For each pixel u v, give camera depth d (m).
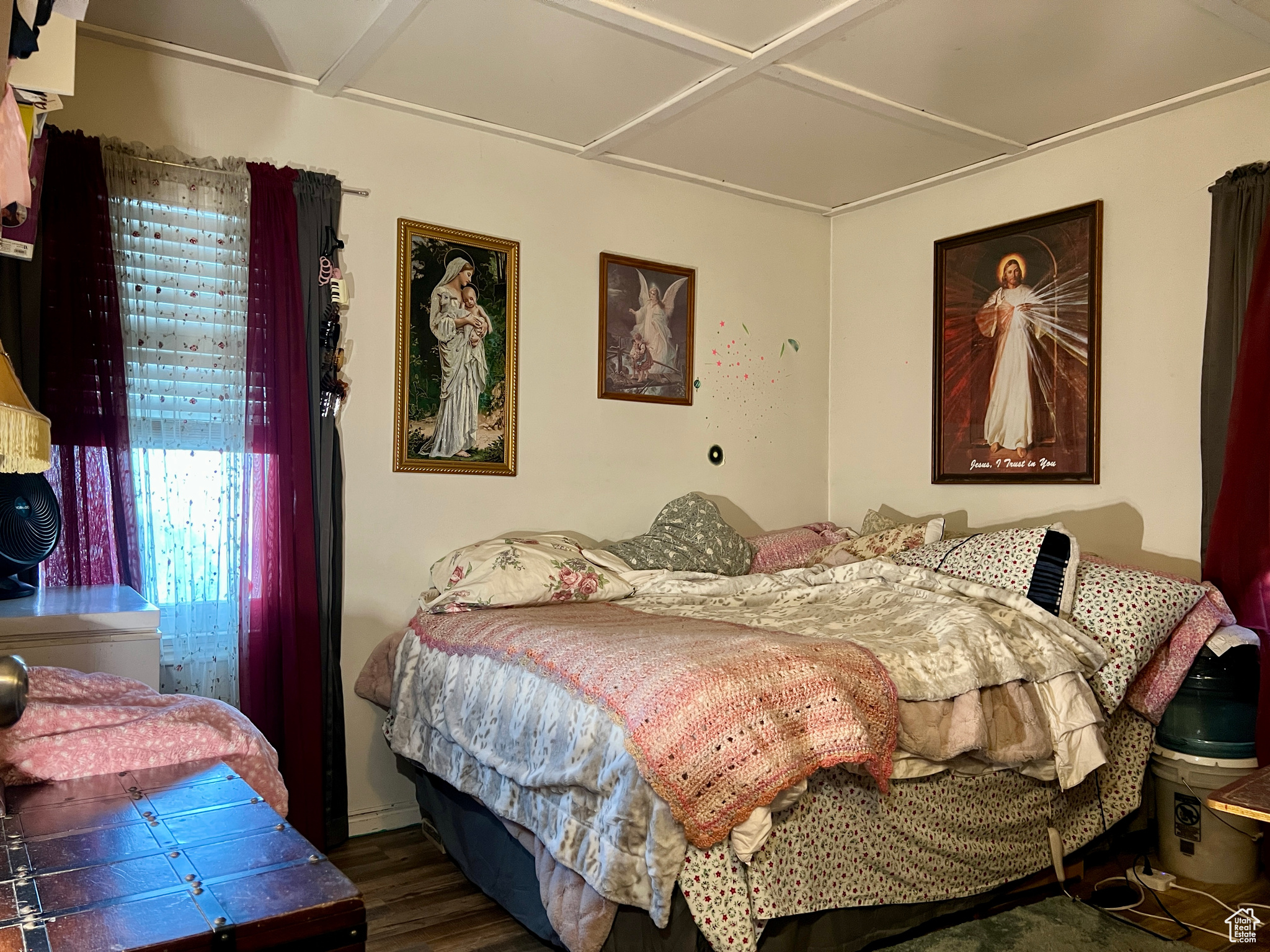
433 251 3.27
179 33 2.67
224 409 2.82
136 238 2.70
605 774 1.91
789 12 2.51
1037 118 3.26
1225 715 2.68
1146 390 3.26
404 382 3.20
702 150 3.56
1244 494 2.74
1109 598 2.71
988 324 3.75
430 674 2.72
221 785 1.40
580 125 3.34
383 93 3.07
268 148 2.97
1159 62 2.81
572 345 3.61
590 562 3.24
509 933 2.34
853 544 3.54
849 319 4.36
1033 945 2.26
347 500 3.10
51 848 1.14
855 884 2.10
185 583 2.76
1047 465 3.53
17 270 2.45
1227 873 2.64
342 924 1.01
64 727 1.47
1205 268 3.10
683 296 3.93
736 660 1.99
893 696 2.11
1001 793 2.39
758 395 4.17
